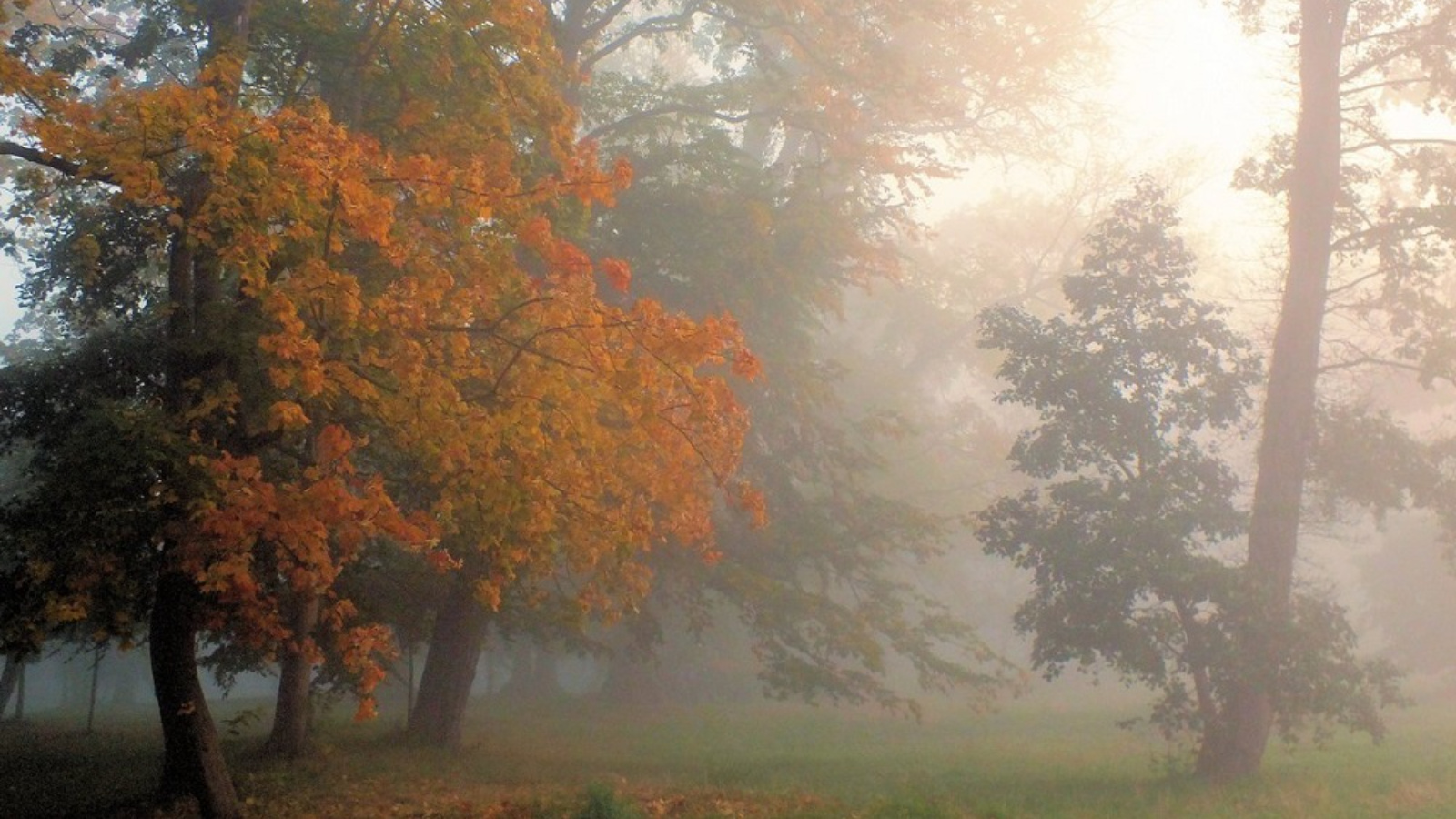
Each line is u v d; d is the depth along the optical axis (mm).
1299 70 21766
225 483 12062
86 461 12398
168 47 20641
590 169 13742
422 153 14188
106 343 15891
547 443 13195
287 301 11477
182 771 14852
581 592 16516
